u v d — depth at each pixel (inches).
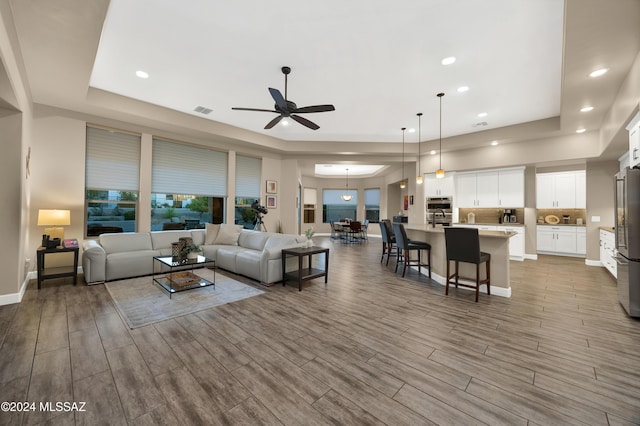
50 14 93.0
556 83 158.9
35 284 160.4
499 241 152.6
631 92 122.2
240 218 284.0
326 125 241.4
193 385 72.4
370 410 64.2
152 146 220.1
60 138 178.1
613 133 161.2
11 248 130.2
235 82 161.9
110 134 200.8
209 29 113.9
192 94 179.9
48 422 59.1
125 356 86.0
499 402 67.1
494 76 150.8
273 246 180.2
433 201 302.8
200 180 249.9
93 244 173.8
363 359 86.1
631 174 120.2
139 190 212.8
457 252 146.6
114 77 157.0
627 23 91.8
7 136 130.0
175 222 238.8
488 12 102.3
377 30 113.4
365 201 508.4
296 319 116.7
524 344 96.3
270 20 108.0
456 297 148.3
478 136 254.8
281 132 266.7
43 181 172.7
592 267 227.0
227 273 195.9
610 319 118.6
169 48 127.9
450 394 70.0
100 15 93.4
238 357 86.4
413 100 184.7
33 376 75.0
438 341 98.3
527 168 266.1
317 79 156.7
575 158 224.8
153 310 124.2
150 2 98.7
